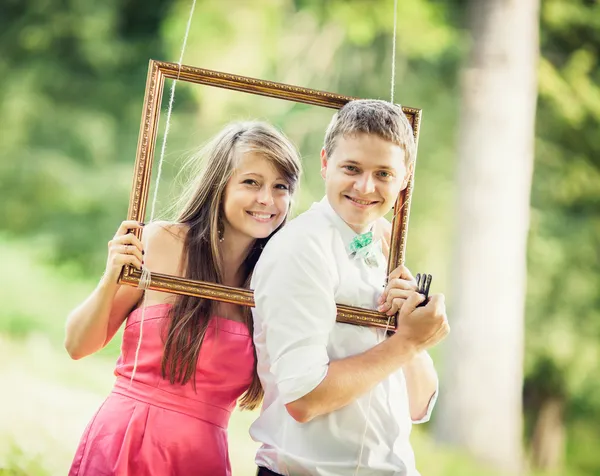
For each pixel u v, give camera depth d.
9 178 12.81
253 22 11.49
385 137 3.04
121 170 12.97
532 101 10.50
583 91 11.70
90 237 12.68
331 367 2.96
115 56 13.25
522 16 10.38
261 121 3.63
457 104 11.70
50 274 12.41
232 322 3.51
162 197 3.57
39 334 11.50
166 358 3.45
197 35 11.59
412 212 11.52
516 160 10.29
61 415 8.07
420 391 3.40
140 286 3.20
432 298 3.03
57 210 12.81
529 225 11.95
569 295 12.12
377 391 3.09
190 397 3.47
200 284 3.23
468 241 10.24
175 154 3.64
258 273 3.13
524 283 10.40
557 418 12.49
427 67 11.73
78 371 9.60
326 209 3.23
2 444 6.83
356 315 3.12
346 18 11.20
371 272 3.22
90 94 13.23
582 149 12.19
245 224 3.46
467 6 11.81
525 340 12.05
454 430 10.11
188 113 3.82
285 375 2.90
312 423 3.04
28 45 13.19
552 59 11.96
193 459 3.44
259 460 3.19
